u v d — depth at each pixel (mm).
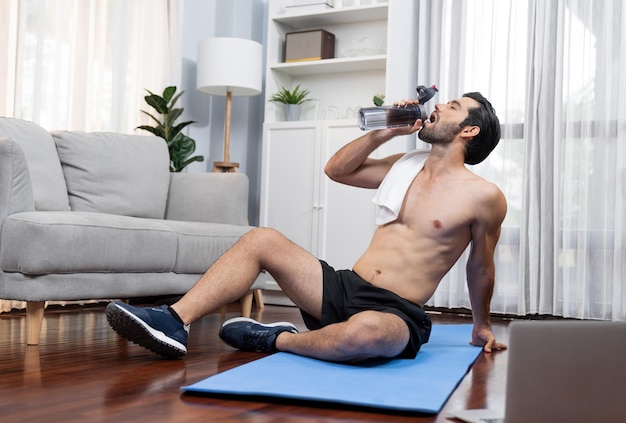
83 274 2707
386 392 1732
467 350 2559
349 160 2432
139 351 2432
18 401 1606
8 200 2596
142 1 4719
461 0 4617
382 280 2266
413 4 4754
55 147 3469
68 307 4074
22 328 3012
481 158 2365
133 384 1843
